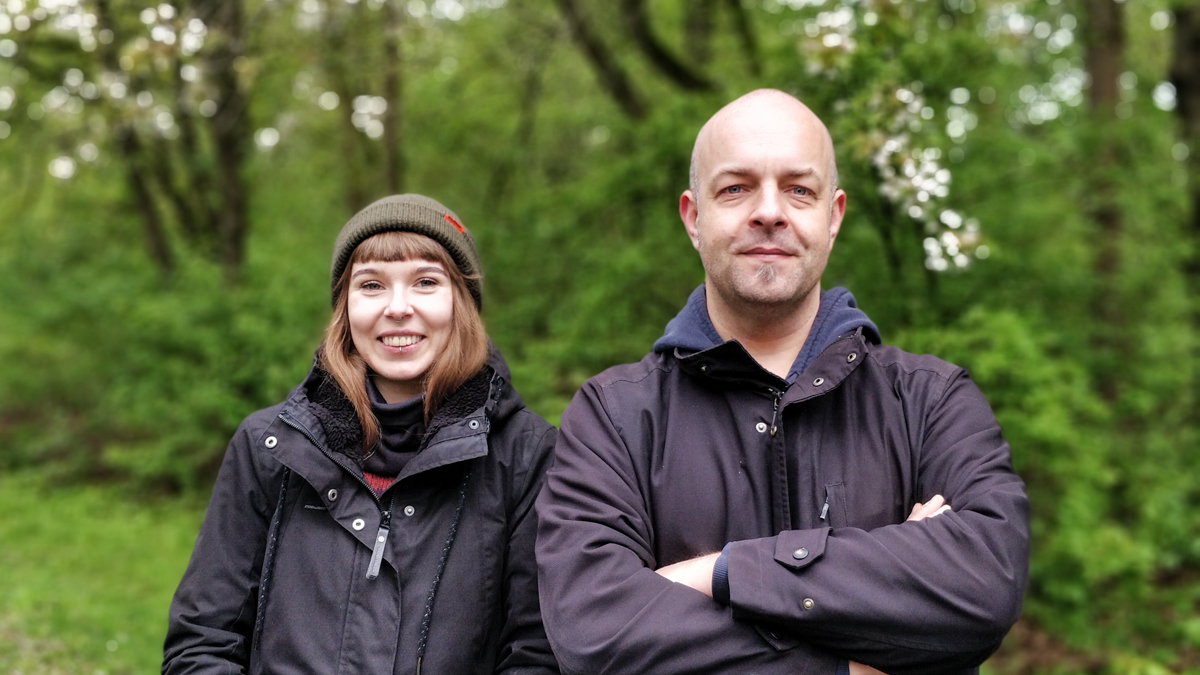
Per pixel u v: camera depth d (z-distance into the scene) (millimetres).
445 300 1845
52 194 12172
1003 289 5184
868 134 3535
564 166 8258
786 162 1681
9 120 8188
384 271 1826
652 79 8430
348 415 1786
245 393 8320
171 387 8852
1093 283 5777
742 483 1668
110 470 10578
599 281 5668
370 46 7590
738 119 1718
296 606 1717
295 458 1750
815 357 1737
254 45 6879
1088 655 5156
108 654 4734
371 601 1704
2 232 12797
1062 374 5059
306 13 6805
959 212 4941
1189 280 6766
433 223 1859
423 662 1690
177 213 11219
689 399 1746
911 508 1666
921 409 1710
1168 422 6402
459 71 9461
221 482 1819
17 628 4918
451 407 1808
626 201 5836
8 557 7098
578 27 7668
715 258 1721
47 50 7543
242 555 1782
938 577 1488
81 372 10922
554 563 1614
